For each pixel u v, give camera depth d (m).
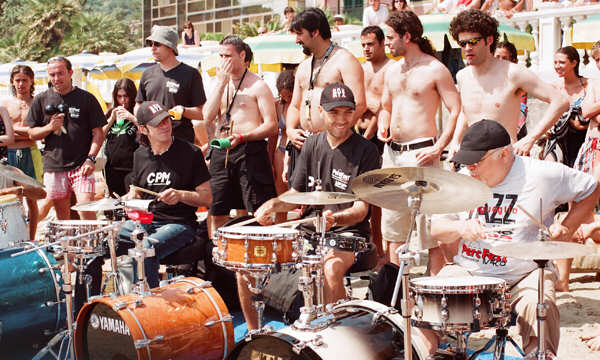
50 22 48.78
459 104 5.25
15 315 4.31
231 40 6.19
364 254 4.71
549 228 3.71
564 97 4.82
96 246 4.50
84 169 6.84
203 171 5.24
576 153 6.51
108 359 3.92
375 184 3.28
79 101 6.96
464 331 3.15
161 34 6.55
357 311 3.43
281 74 7.53
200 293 4.13
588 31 9.55
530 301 3.51
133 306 3.81
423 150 5.17
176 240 5.11
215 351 4.03
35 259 4.51
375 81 6.86
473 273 3.89
